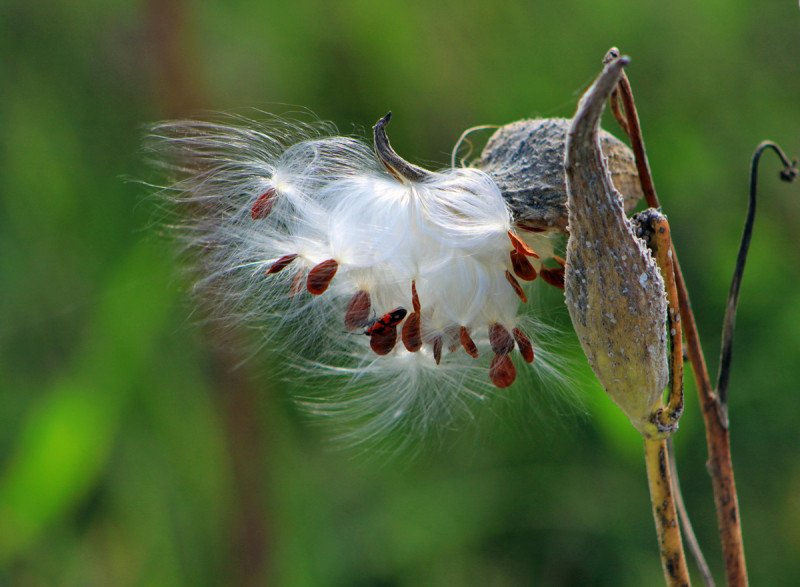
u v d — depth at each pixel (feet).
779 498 4.48
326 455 4.71
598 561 4.46
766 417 4.54
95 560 4.21
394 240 3.31
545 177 3.33
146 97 4.41
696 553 3.43
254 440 4.19
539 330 3.41
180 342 4.11
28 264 4.52
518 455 4.63
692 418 4.31
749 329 4.58
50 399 4.07
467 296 3.31
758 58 4.77
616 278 3.24
